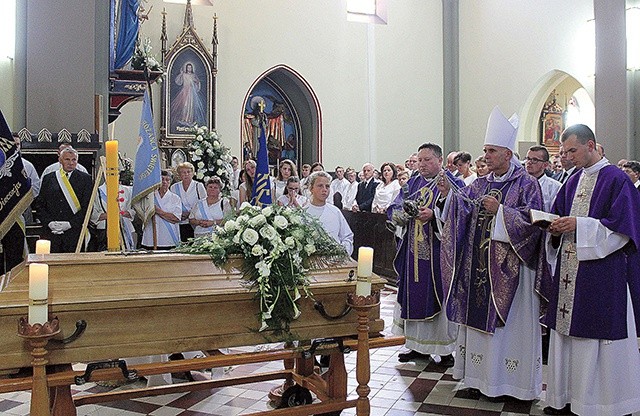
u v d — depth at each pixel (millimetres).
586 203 4211
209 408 4488
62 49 8859
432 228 5496
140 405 4543
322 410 3766
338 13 15992
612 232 4027
